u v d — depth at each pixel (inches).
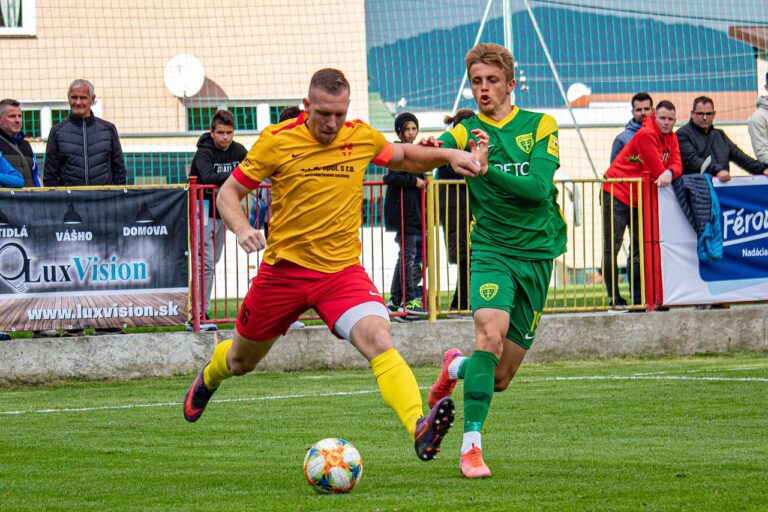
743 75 2300.7
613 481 521.0
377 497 483.8
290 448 661.9
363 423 758.5
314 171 535.5
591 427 716.0
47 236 1023.0
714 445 639.1
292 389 947.3
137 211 1042.7
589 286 1523.1
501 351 568.1
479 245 580.7
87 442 693.3
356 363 1108.5
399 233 1146.7
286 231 543.2
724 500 467.5
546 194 563.8
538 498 475.5
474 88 583.8
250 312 564.4
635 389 893.2
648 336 1173.7
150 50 2148.1
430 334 1117.7
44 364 1029.2
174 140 2009.1
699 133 1203.2
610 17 2293.3
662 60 2300.7
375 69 2220.7
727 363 1098.1
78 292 1031.0
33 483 550.3
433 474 557.3
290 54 2197.3
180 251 1055.0
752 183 1205.7
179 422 774.5
